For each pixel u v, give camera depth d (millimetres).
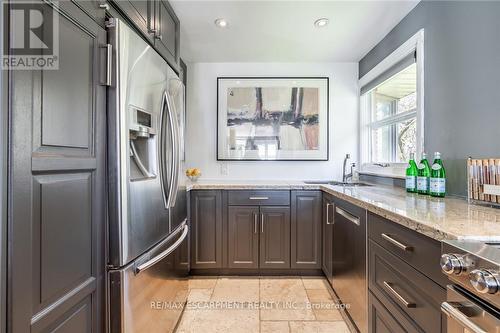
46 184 827
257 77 3049
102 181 1106
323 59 2967
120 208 1142
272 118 3051
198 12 2039
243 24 2221
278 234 2535
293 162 3080
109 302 1136
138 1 1454
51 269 844
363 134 2930
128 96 1188
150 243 1368
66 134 909
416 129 1953
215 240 2549
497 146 1323
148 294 1354
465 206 1304
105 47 1116
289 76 3062
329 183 2801
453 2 1601
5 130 702
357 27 2266
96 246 1070
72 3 936
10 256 710
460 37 1550
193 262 2539
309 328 1763
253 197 2537
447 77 1654
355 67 3053
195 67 3066
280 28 2291
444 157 1688
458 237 807
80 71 978
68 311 922
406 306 1091
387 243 1254
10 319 710
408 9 1999
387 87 2541
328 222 2287
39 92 800
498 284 617
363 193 1835
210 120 3072
